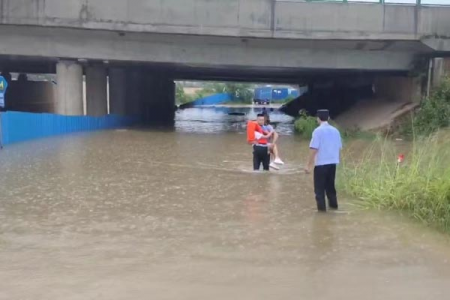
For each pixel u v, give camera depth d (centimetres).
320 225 891
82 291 577
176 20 2620
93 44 2767
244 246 762
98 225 873
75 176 1367
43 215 941
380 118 2839
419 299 563
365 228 871
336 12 2606
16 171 1428
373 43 2684
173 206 1032
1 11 2573
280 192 1191
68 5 2589
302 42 2700
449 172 988
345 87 4266
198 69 3662
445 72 2750
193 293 574
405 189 1024
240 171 1509
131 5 2605
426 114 2525
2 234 810
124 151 1959
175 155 1873
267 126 1536
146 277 624
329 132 985
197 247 754
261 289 589
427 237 819
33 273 633
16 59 2959
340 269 661
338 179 1205
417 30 2609
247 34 2627
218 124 3891
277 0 2600
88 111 3195
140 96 3969
